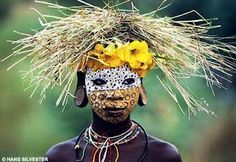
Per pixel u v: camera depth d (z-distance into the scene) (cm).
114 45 553
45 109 1327
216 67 598
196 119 1228
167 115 1147
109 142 562
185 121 1215
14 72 1388
